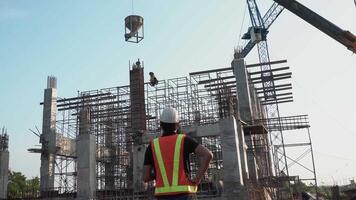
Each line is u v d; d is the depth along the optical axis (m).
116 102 43.88
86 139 36.56
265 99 49.50
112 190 37.97
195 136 36.59
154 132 39.44
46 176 42.38
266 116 53.06
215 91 42.38
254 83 44.41
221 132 32.53
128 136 43.19
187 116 42.28
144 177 5.24
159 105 43.22
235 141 31.94
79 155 36.31
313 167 39.69
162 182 4.92
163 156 5.01
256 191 32.69
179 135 5.12
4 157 40.44
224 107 33.81
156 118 42.88
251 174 37.91
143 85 42.00
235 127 32.59
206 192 32.88
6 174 40.25
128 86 43.88
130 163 42.59
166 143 5.07
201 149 4.98
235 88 42.34
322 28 27.08
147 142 38.62
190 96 42.91
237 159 31.48
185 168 4.97
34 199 38.53
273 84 46.50
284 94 47.78
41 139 43.38
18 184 73.38
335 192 44.59
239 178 30.97
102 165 43.41
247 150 39.03
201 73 42.62
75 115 45.06
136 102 41.28
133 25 38.12
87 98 44.44
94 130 43.88
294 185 39.22
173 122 5.27
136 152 38.44
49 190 41.00
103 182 42.78
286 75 43.44
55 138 43.62
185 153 5.00
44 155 43.00
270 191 36.47
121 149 43.16
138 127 40.38
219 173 36.09
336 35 26.69
